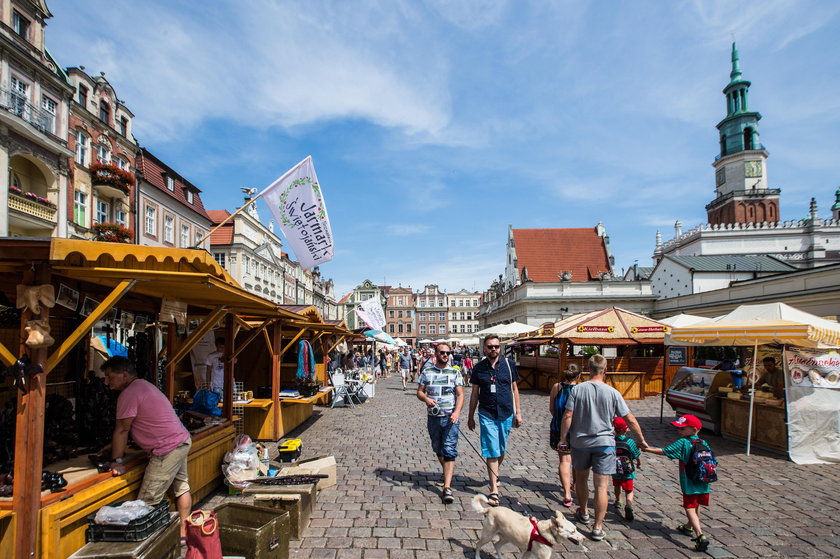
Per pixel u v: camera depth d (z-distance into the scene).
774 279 24.95
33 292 3.45
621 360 17.94
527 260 51.50
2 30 16.61
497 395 5.81
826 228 52.06
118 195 23.25
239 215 39.44
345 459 7.98
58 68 19.50
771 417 8.70
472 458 8.14
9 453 3.76
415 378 28.83
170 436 4.39
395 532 4.92
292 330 13.41
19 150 17.08
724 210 59.25
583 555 4.45
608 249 51.78
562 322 18.55
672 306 36.53
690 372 11.17
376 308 22.20
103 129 22.89
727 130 59.81
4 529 3.29
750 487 6.57
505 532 4.10
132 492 4.31
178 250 3.86
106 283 4.17
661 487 6.60
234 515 4.37
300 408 11.57
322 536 4.80
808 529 5.08
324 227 10.52
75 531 3.58
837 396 8.16
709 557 4.43
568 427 5.10
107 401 5.26
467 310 106.25
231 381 7.00
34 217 17.72
